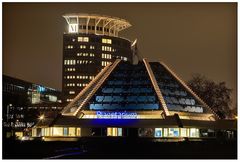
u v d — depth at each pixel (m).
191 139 125.44
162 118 127.69
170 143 107.50
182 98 141.25
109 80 143.12
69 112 134.88
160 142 113.06
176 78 146.75
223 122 137.38
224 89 164.00
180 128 125.50
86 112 132.38
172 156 72.38
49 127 128.50
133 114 130.38
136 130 125.81
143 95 136.12
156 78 142.50
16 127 193.12
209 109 143.12
